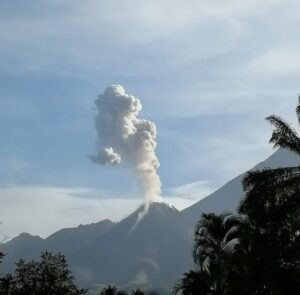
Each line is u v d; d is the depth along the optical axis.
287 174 45.25
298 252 48.41
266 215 45.53
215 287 54.50
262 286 48.03
